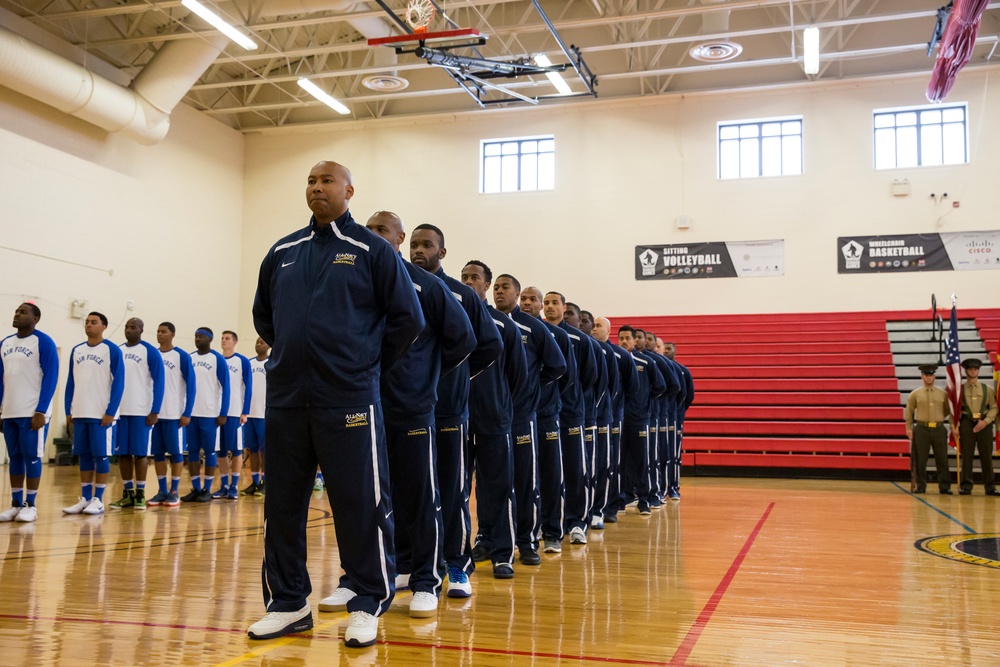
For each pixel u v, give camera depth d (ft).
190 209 50.85
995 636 9.57
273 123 55.77
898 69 47.62
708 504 25.80
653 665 8.14
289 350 8.82
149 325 47.21
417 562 10.53
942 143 47.16
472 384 13.07
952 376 30.91
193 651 8.38
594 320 21.43
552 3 50.47
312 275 9.02
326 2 39.42
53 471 37.04
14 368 19.99
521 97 43.24
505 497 13.08
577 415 16.85
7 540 16.70
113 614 10.05
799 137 49.19
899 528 20.07
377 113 54.49
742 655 8.59
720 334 46.52
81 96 39.40
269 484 9.14
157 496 24.07
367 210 54.19
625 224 50.80
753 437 39.32
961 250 46.16
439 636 9.16
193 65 42.88
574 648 8.73
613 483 20.84
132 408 22.53
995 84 46.29
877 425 37.88
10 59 35.83
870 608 11.05
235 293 55.11
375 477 8.96
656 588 12.25
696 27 50.01
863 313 46.11
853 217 47.73
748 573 13.66
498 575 12.87
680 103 50.55
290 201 55.36
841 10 44.68
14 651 8.29
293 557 9.21
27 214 39.29
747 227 49.16
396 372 10.55
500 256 52.34
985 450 30.19
